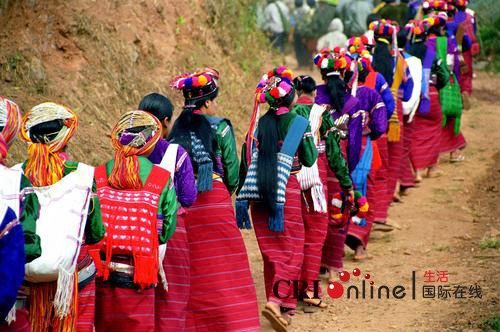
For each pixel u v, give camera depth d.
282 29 32.12
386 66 17.83
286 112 12.59
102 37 20.61
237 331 11.62
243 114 23.61
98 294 10.01
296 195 12.67
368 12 33.62
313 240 13.65
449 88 22.05
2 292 7.79
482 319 12.83
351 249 17.16
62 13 20.08
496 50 35.84
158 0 22.77
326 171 14.11
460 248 16.88
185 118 11.63
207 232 11.60
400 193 20.69
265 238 12.63
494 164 23.05
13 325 8.40
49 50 19.66
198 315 11.64
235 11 26.91
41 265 8.68
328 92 14.74
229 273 11.67
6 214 7.94
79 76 19.67
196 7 24.17
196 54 23.27
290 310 12.91
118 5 21.58
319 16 32.84
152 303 10.13
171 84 11.88
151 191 9.95
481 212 19.31
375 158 16.25
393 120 18.12
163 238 10.07
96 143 18.56
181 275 10.96
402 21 24.62
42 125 9.08
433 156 21.25
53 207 8.91
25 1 19.84
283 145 12.38
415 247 17.14
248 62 26.12
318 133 13.66
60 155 9.39
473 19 27.30
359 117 14.99
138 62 21.30
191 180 10.75
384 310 13.82
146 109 10.91
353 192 14.53
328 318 13.61
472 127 27.00
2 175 8.27
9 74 18.72
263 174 12.32
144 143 10.01
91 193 9.17
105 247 9.79
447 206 19.88
